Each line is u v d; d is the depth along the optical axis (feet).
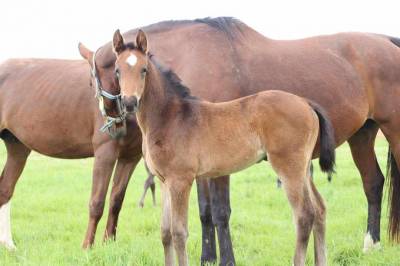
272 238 24.66
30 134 25.13
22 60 26.68
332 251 21.89
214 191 19.83
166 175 17.62
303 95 21.06
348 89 21.65
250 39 21.65
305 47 22.08
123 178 24.36
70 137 24.48
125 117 22.47
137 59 17.25
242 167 18.21
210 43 20.98
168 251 17.94
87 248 21.52
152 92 17.65
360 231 25.36
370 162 23.81
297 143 17.56
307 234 17.38
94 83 22.67
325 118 18.13
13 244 24.23
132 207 33.63
